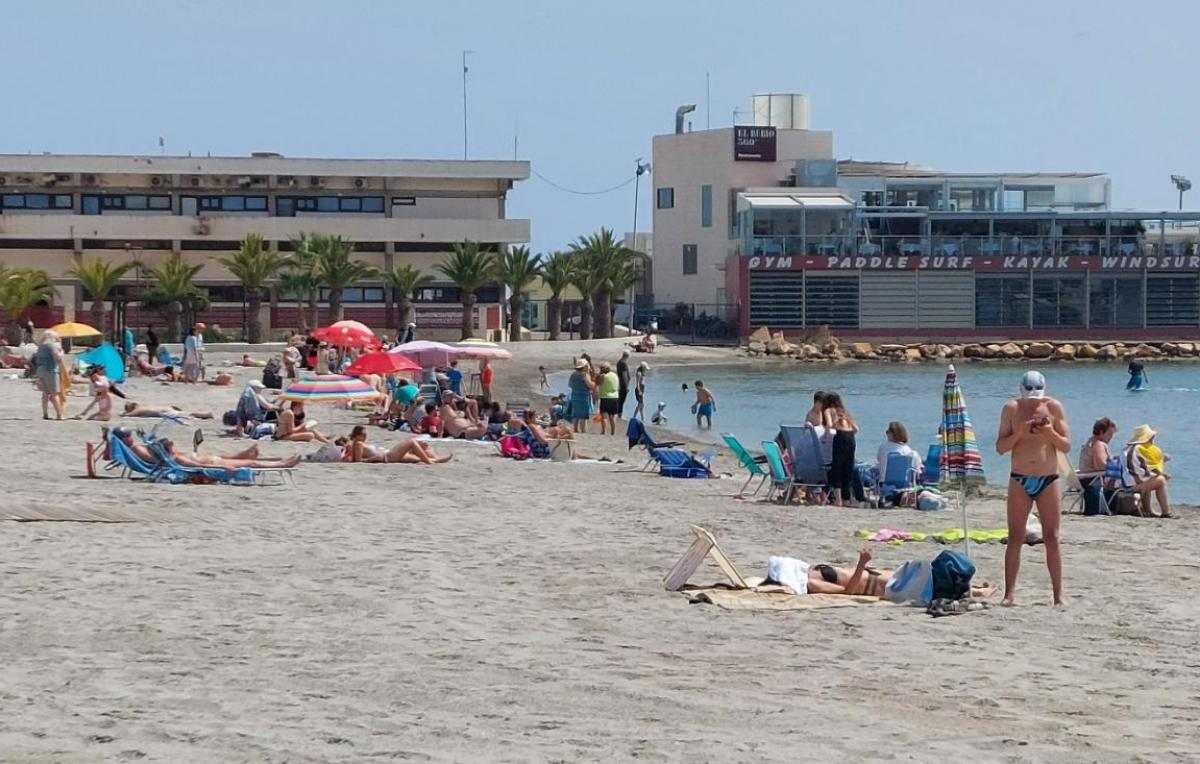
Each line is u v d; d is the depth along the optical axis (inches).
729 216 6392.7
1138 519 1182.3
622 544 936.9
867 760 426.0
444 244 5442.9
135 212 5315.0
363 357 2015.3
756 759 425.1
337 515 1048.8
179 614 657.6
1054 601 734.5
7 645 585.6
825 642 623.8
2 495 1071.6
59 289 5162.4
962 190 5964.6
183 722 463.5
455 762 419.5
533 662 568.1
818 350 5462.6
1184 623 684.1
